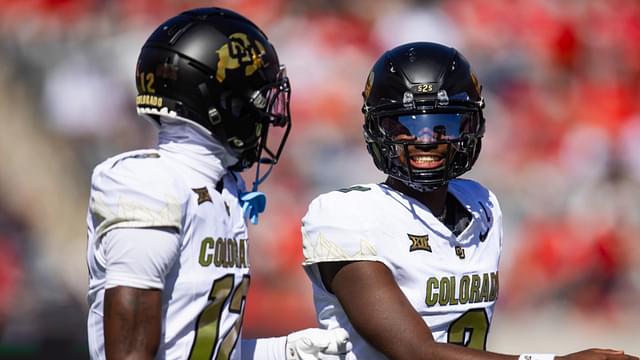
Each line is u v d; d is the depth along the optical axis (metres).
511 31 38.03
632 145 36.56
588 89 37.56
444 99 10.56
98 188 9.34
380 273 10.30
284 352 10.66
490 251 11.11
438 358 9.98
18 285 29.06
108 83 33.56
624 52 38.53
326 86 34.81
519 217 34.00
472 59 37.25
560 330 31.73
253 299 30.12
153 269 9.06
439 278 10.55
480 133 10.86
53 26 34.56
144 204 9.13
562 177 35.41
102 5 35.22
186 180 9.66
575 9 38.69
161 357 9.37
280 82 10.36
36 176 32.12
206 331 9.63
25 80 33.59
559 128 36.38
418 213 10.67
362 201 10.60
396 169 10.72
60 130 33.06
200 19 10.01
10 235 30.58
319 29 36.28
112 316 9.00
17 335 26.92
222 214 9.83
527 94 36.84
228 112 9.94
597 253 33.75
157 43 9.92
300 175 32.94
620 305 33.19
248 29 10.18
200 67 9.78
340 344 10.34
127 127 33.41
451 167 10.73
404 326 10.10
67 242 31.17
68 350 26.91
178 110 9.79
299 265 31.20
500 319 31.88
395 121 10.70
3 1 34.66
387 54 11.09
